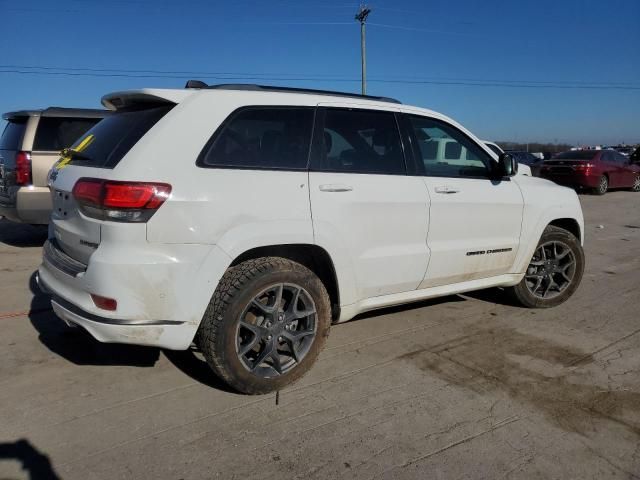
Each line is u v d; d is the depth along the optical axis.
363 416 3.05
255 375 3.19
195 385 3.39
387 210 3.68
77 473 2.50
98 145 3.31
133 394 3.26
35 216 7.00
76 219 3.09
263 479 2.49
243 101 3.25
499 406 3.19
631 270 6.83
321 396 3.28
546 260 4.98
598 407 3.19
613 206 14.54
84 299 2.93
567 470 2.59
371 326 4.52
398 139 3.90
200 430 2.88
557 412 3.13
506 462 2.64
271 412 3.08
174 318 2.92
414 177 3.90
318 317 3.37
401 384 3.46
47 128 7.04
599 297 5.52
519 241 4.58
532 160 23.83
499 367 3.74
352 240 3.52
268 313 3.19
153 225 2.82
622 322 4.72
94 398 3.20
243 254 3.28
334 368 3.68
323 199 3.38
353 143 3.66
